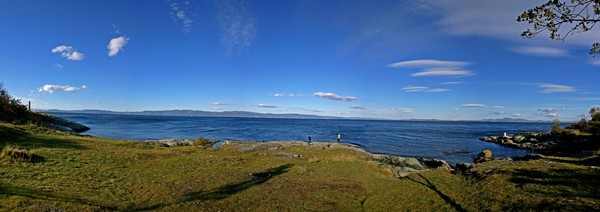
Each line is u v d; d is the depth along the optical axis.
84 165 16.22
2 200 9.41
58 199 10.24
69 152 19.06
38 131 26.77
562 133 51.31
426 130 113.50
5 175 12.50
